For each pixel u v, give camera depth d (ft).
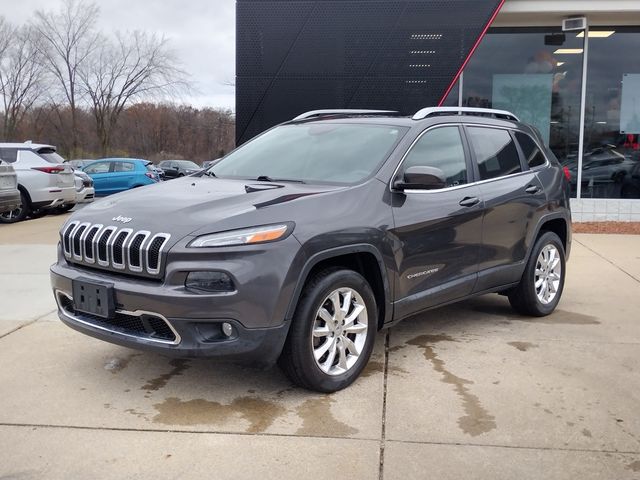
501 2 35.55
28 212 47.03
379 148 15.11
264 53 36.96
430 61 36.42
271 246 11.89
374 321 13.80
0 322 18.22
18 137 169.78
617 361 15.17
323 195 13.25
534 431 11.53
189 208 12.65
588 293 22.20
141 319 12.07
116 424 11.78
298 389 13.39
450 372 14.38
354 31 36.50
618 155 40.70
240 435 11.35
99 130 166.50
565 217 19.75
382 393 13.17
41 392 13.25
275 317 11.92
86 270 13.11
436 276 15.33
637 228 37.76
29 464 10.36
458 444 11.04
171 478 9.96
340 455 10.65
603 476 10.07
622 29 40.06
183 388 13.48
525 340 16.75
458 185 16.11
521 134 19.22
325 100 37.09
